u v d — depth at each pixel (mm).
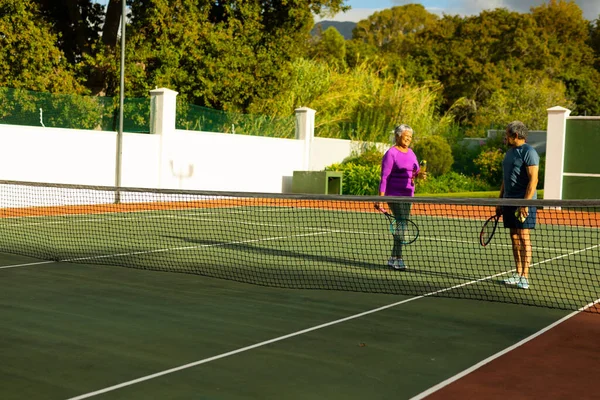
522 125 7363
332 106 30125
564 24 68750
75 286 6910
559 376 4152
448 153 27594
